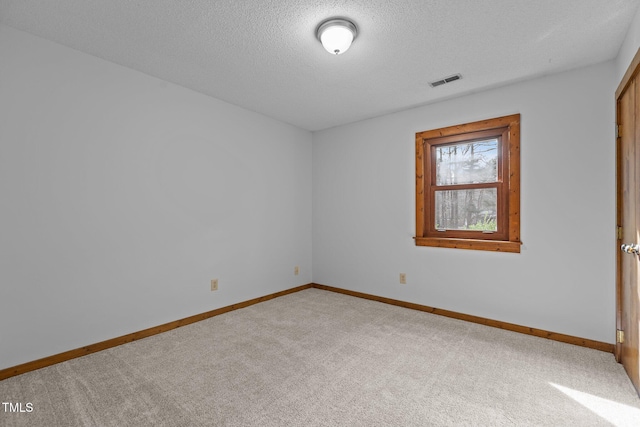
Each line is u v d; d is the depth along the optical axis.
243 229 3.44
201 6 1.74
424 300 3.30
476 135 3.00
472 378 1.93
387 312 3.25
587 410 1.62
